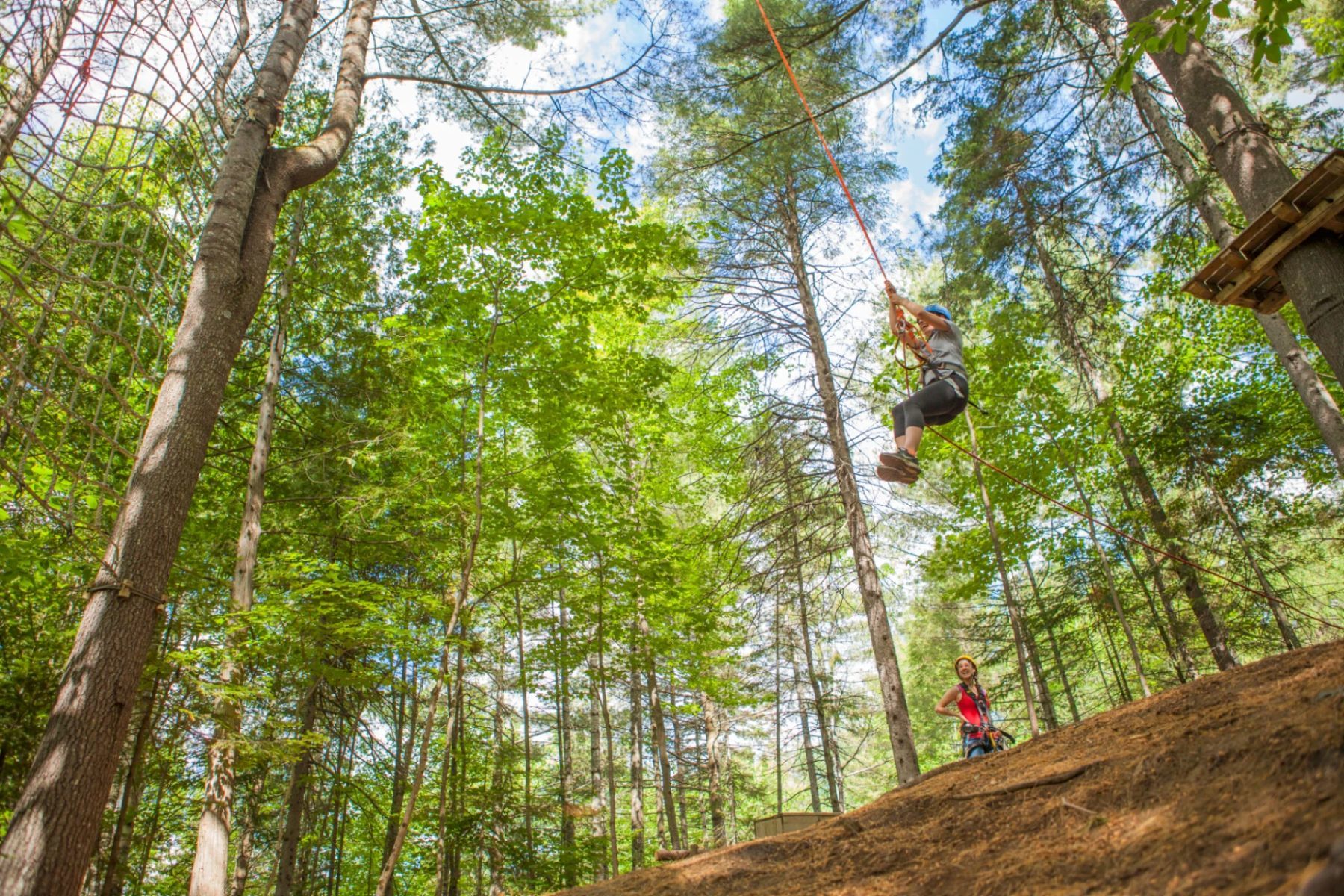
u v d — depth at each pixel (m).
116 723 4.68
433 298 10.56
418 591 9.45
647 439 13.72
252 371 11.92
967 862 3.00
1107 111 11.91
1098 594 15.65
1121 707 4.56
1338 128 10.82
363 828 17.11
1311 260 4.80
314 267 12.00
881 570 16.44
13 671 7.76
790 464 13.30
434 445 10.93
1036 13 11.35
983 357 14.67
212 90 6.67
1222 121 6.29
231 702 8.46
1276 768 2.39
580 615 12.73
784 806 29.44
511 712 16.86
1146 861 2.24
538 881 12.42
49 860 4.15
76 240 5.65
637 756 16.77
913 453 5.21
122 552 5.07
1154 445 14.52
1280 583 15.38
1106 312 13.60
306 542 11.69
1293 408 14.21
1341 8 12.24
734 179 13.62
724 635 15.74
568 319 11.45
